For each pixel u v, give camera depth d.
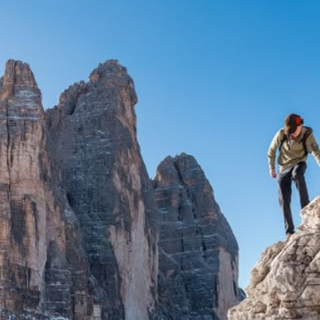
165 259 144.75
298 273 9.77
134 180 127.44
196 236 155.00
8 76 105.88
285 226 12.23
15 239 90.19
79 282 100.44
